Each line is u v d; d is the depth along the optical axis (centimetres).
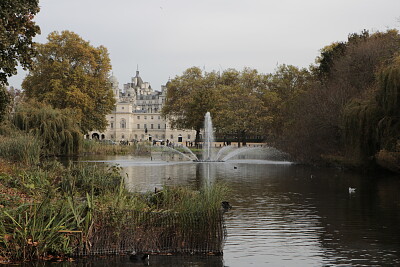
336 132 4538
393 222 1784
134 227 1369
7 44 2048
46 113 5288
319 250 1402
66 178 1931
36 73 7031
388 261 1292
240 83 9800
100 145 7162
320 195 2481
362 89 4509
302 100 5288
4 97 2355
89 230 1330
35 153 3089
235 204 2192
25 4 2061
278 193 2556
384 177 3431
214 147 8794
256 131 8506
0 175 1956
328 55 6294
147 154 7119
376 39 5150
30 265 1230
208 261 1299
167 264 1267
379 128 3388
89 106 6850
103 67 7500
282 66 9531
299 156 4825
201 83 9856
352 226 1719
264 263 1282
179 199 1575
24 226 1274
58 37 7169
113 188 1997
